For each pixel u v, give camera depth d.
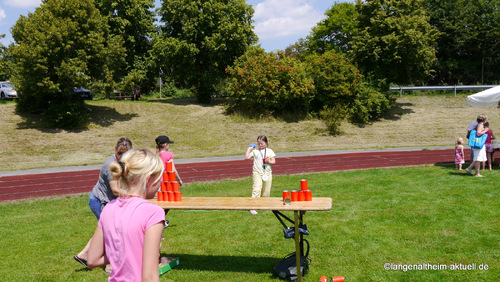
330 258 5.21
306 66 29.09
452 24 46.38
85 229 7.10
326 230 6.41
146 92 46.88
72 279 4.79
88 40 22.27
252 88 27.08
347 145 22.83
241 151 20.81
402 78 30.70
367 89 27.94
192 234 6.50
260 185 7.72
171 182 5.26
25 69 21.00
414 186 9.63
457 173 11.39
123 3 29.48
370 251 5.41
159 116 27.20
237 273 4.84
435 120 28.34
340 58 28.52
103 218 2.17
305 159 17.09
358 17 30.81
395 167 13.68
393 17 28.97
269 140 23.55
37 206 9.40
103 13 28.88
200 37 30.56
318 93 28.72
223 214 7.82
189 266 5.11
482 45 47.06
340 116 26.00
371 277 4.57
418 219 6.76
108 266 4.99
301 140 23.75
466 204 7.58
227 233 6.50
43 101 23.70
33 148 19.42
